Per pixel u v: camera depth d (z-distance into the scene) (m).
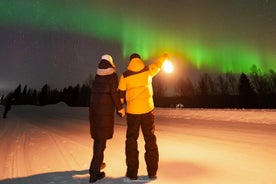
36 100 81.12
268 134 4.82
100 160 2.56
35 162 3.35
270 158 3.18
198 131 5.70
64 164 3.21
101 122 2.57
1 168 3.10
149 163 2.52
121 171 2.84
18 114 17.33
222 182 2.38
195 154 3.56
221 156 3.38
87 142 4.84
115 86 2.59
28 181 2.59
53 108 27.28
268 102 41.81
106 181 2.52
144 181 2.47
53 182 2.53
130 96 2.55
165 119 9.30
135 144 2.55
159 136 5.23
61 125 8.68
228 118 7.91
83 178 2.63
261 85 48.06
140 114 2.52
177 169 2.84
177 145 4.21
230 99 45.75
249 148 3.77
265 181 2.37
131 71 2.56
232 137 4.72
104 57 2.69
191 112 10.91
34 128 7.81
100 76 2.65
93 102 2.63
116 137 5.33
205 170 2.78
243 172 2.66
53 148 4.30
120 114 2.61
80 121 10.35
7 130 7.29
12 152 4.06
